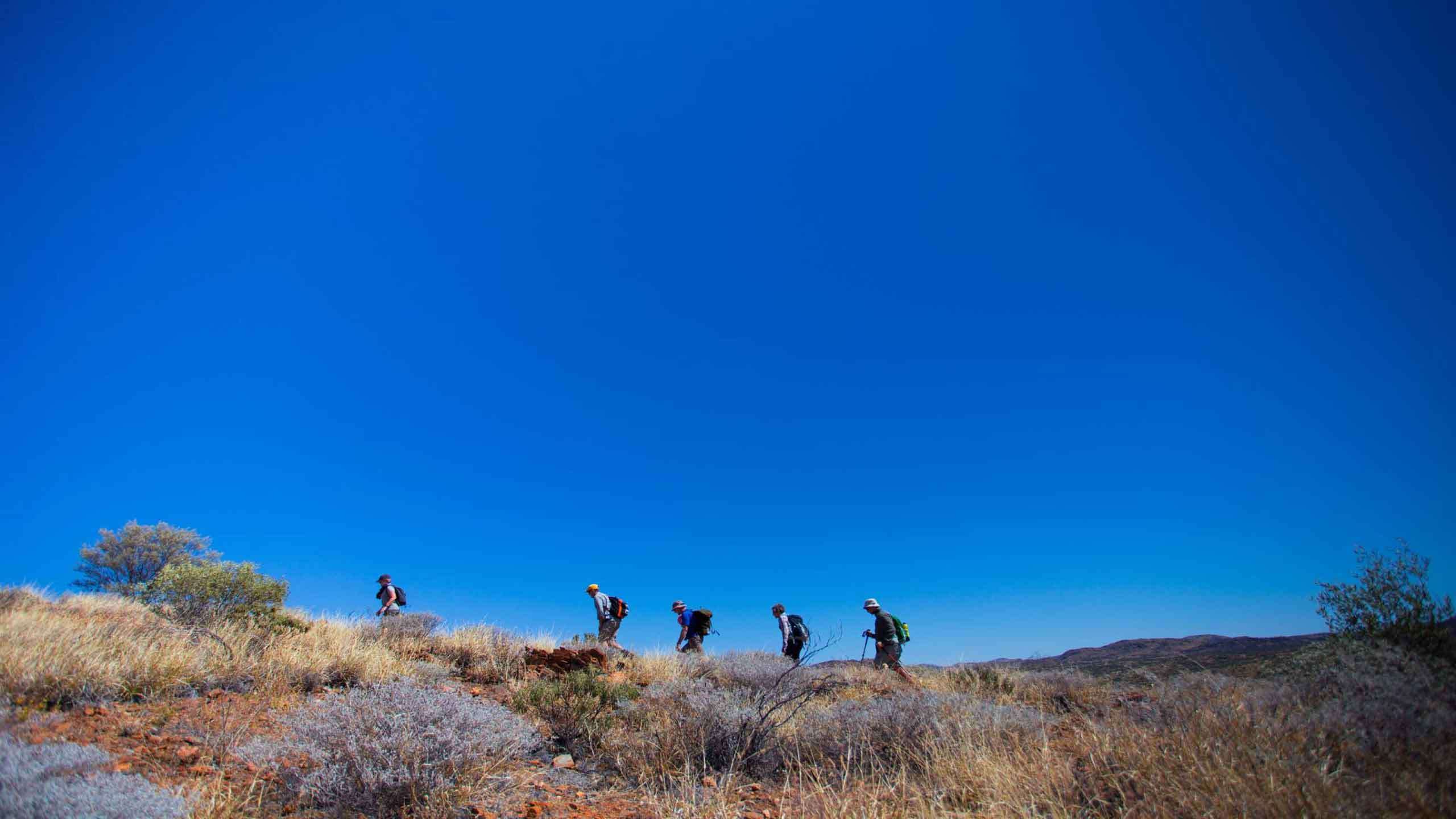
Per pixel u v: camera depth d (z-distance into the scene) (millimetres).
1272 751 4754
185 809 4438
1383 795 4195
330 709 6023
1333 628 6914
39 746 4703
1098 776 5422
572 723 8039
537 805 5844
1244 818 4164
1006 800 5211
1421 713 5027
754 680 11602
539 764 7008
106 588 17469
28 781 4098
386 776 5191
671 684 10211
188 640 8797
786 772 7141
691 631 16516
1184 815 4484
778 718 8430
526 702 8641
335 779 5203
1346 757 4875
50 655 6746
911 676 13422
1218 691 6168
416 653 12047
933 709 7750
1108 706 7859
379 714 5762
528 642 13250
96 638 7746
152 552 18125
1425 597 6562
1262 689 6086
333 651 9773
